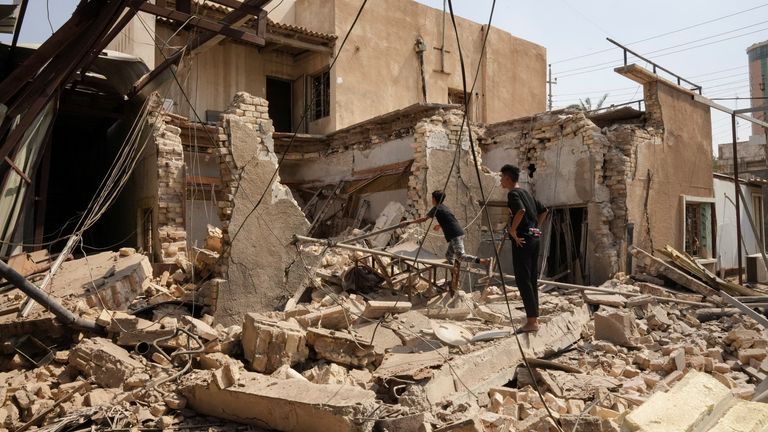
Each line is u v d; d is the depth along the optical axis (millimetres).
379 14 18594
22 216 10078
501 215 12859
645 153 13148
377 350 6043
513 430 4375
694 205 15180
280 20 18703
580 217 13656
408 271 8875
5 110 5598
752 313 5027
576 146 12773
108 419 4641
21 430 4660
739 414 2475
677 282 11633
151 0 14648
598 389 5484
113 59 10539
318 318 6496
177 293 8625
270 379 4918
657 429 2293
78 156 18328
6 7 8211
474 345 6270
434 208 8250
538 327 6582
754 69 41938
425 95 19359
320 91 18281
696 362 6500
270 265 8047
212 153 14172
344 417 4055
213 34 8547
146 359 5980
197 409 5012
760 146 31984
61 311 6102
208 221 13734
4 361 6234
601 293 9711
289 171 17109
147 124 11820
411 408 4590
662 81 13820
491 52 22016
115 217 15312
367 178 13711
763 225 19609
